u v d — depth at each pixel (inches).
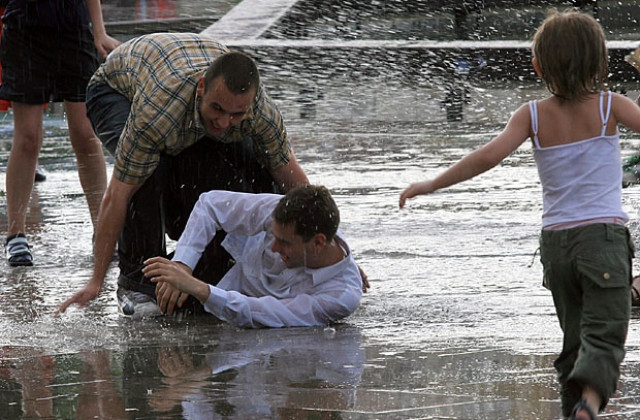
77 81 741.9
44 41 730.8
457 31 1910.7
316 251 546.9
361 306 582.2
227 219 569.3
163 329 544.1
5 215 894.4
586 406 366.3
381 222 822.5
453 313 558.9
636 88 1485.0
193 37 610.9
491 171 1072.8
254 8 1852.9
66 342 515.2
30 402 410.0
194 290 538.6
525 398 403.9
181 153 605.0
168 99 562.3
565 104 407.2
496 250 719.1
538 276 643.5
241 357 477.7
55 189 1025.5
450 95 1620.3
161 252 591.2
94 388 428.5
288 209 539.5
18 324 555.8
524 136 411.5
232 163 616.1
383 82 1640.0
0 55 741.3
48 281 665.0
